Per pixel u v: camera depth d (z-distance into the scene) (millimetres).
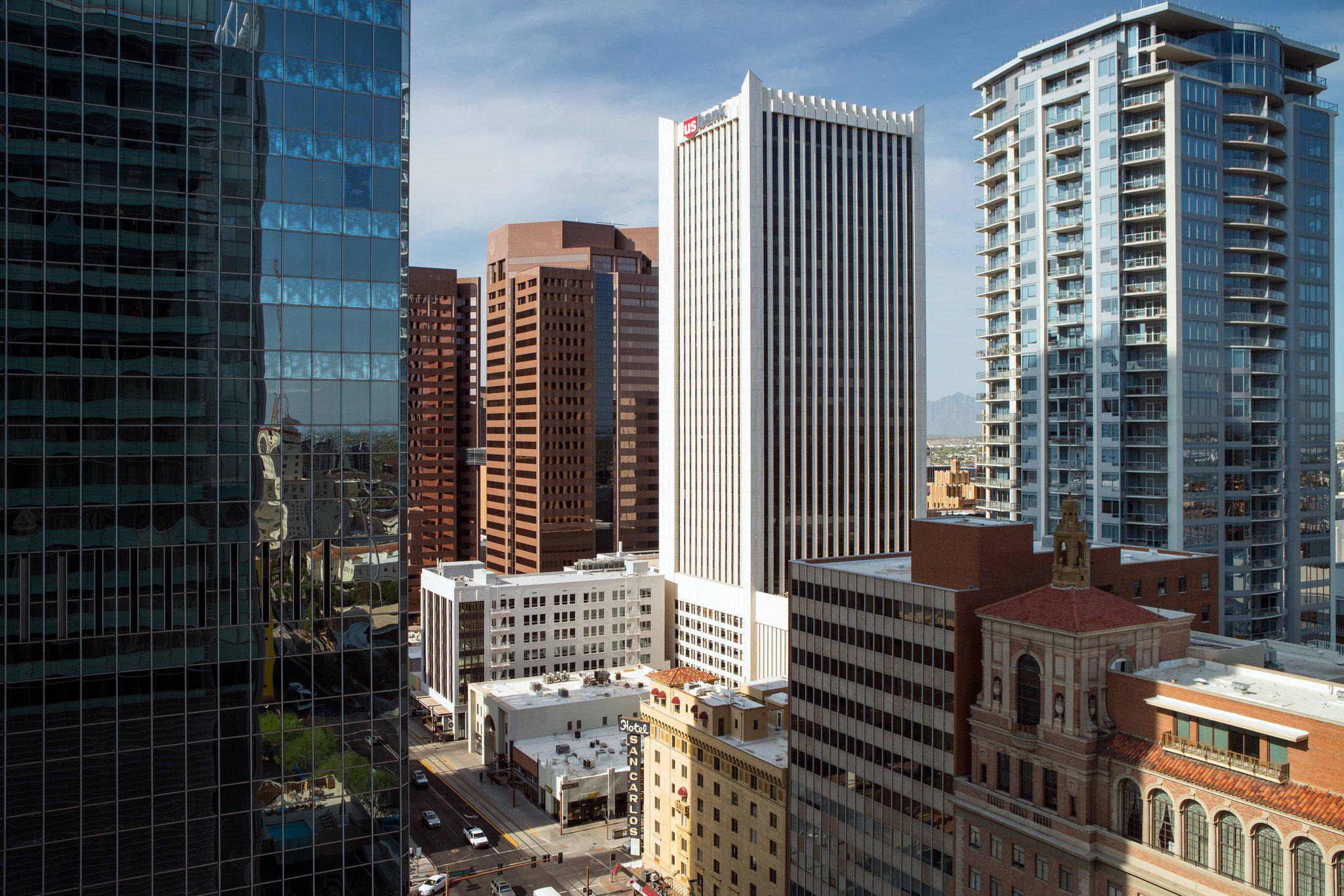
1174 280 147500
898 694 92000
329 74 67875
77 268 60562
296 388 65875
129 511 61156
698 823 125750
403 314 69562
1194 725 68438
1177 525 146750
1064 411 163625
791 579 108625
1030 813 77062
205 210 63906
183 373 62906
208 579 62969
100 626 60156
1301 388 162000
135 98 62375
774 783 110438
